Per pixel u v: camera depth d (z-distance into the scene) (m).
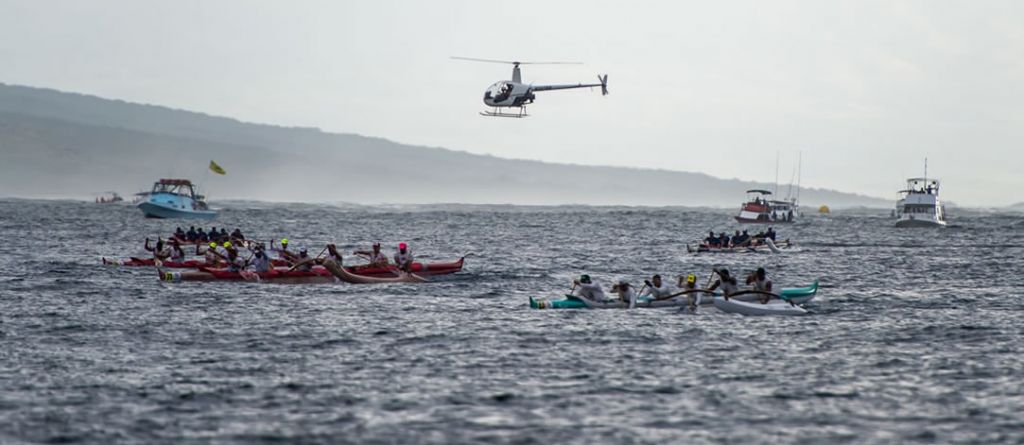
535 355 103.19
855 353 104.88
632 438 71.94
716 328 121.81
